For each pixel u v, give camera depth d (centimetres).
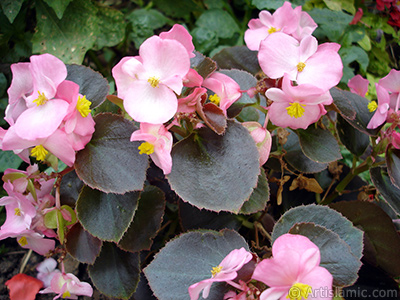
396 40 41
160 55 20
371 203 25
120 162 21
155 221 25
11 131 20
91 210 22
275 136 27
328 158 24
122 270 25
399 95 23
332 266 20
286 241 19
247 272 20
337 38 38
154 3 42
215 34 39
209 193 21
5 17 35
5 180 22
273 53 21
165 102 20
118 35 38
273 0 37
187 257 21
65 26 36
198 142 22
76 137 21
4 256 34
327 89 21
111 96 21
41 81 20
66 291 25
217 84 22
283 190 29
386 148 23
